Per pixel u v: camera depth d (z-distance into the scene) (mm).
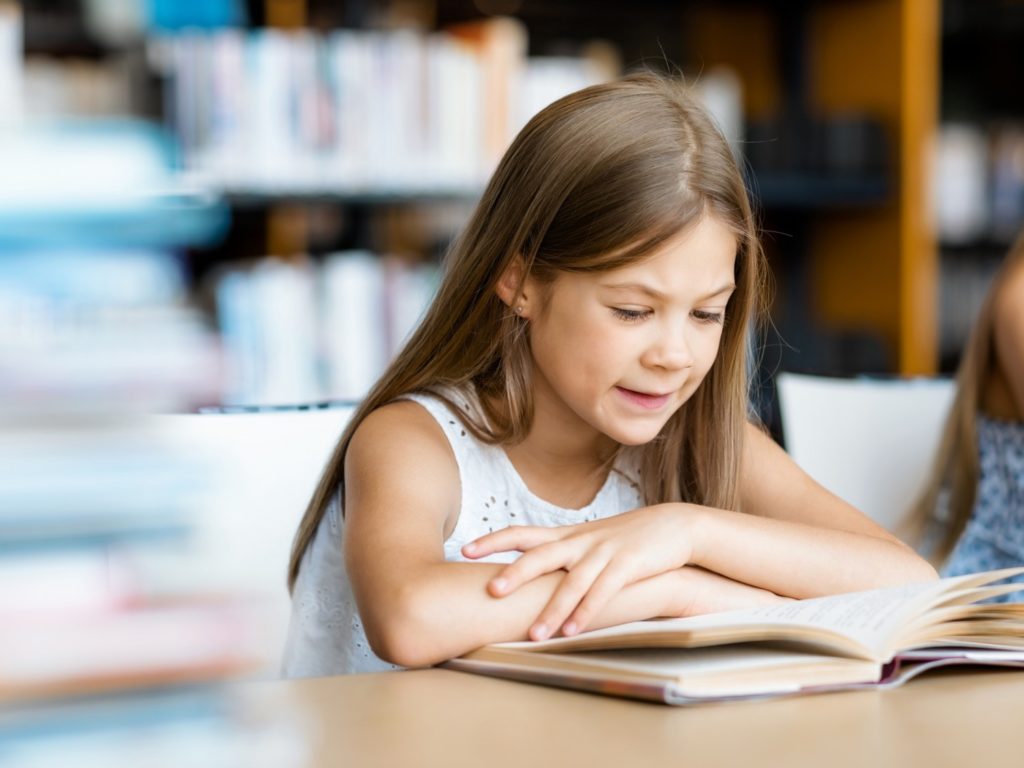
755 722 591
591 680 651
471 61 2395
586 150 928
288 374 2342
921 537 1624
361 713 610
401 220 2611
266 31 2379
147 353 316
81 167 1451
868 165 2719
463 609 759
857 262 2857
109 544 250
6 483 243
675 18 2883
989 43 3057
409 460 980
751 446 1151
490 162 2416
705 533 853
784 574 870
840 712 611
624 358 911
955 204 2938
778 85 2967
